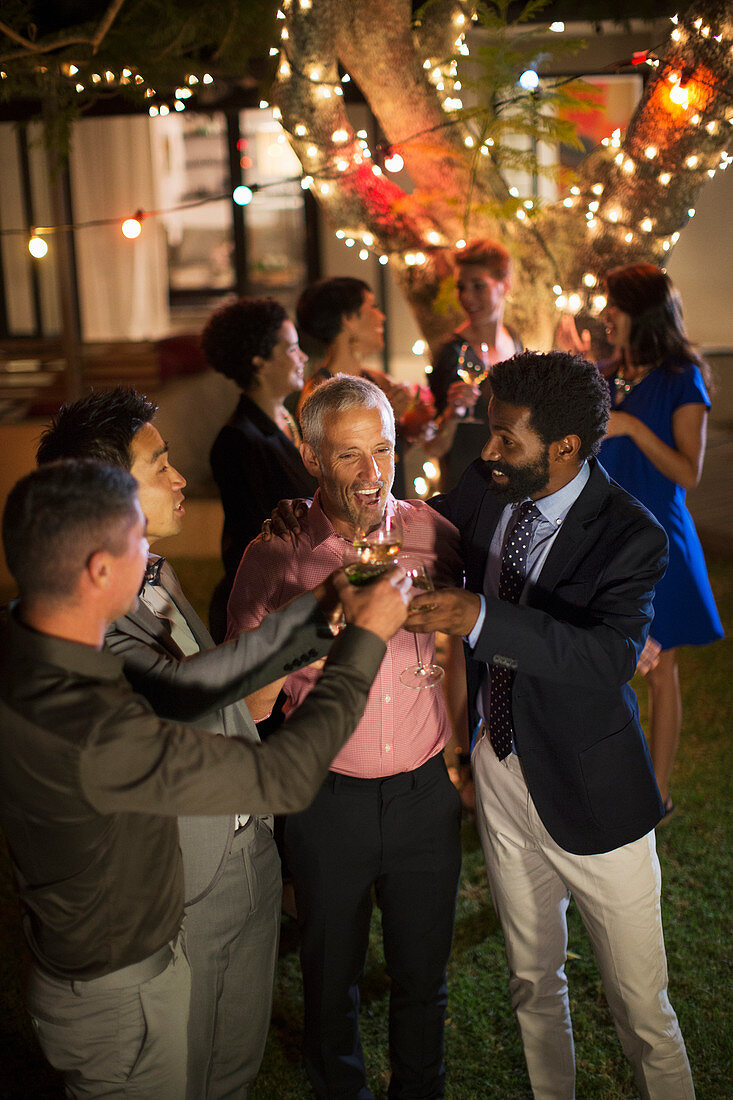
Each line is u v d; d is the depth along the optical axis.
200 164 12.59
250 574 2.28
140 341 11.18
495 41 3.49
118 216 11.73
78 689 1.51
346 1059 2.35
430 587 1.91
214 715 2.01
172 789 1.48
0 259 11.25
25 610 1.54
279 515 2.30
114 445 1.94
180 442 8.54
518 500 2.06
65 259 7.69
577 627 1.96
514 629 1.89
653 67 3.58
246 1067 2.19
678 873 3.37
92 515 1.49
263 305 3.30
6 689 1.52
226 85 5.36
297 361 3.38
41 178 11.09
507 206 3.71
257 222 12.13
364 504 2.11
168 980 1.78
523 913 2.28
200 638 2.15
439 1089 2.42
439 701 2.28
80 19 4.12
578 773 2.07
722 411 9.91
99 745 1.47
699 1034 2.68
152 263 12.09
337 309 3.54
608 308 3.49
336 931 2.25
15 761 1.52
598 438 2.02
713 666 4.94
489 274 3.88
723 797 3.80
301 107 3.78
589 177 3.97
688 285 10.20
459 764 3.71
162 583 2.10
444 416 3.82
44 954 1.69
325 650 1.88
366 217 4.07
